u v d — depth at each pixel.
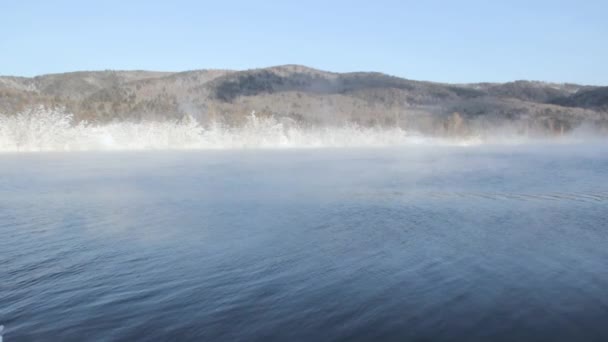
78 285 5.48
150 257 6.61
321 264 6.21
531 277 5.66
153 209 10.50
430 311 4.67
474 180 15.82
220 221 9.09
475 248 6.99
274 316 4.57
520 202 11.23
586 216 9.49
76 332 4.28
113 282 5.57
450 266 6.11
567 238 7.61
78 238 7.79
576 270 5.92
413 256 6.57
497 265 6.14
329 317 4.55
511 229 8.28
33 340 4.14
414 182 15.23
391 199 11.74
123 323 4.45
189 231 8.24
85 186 14.50
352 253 6.73
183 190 13.54
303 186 14.33
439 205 10.83
